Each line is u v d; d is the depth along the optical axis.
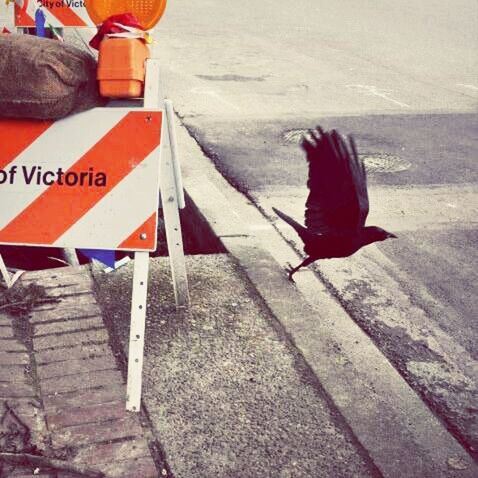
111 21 3.11
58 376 3.49
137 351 3.23
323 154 3.48
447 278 5.22
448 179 7.24
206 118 8.75
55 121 3.12
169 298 4.28
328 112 9.34
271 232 5.73
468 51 14.10
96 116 3.11
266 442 3.19
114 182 3.16
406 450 3.21
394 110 9.63
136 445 3.09
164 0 3.25
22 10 5.93
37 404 3.29
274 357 3.79
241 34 14.64
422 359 4.18
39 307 4.05
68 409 3.27
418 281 5.14
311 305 4.50
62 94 2.93
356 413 3.41
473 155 8.00
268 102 9.62
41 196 3.19
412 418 3.43
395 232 5.96
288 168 7.25
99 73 3.00
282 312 4.20
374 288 4.96
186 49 12.77
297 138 8.20
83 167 3.16
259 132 8.34
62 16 6.32
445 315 4.71
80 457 3.01
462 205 6.61
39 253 4.79
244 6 18.50
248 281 4.55
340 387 3.59
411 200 6.66
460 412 3.70
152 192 3.16
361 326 4.48
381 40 14.80
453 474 3.11
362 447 3.21
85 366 3.58
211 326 4.02
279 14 17.52
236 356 3.77
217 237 5.21
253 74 11.19
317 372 3.68
